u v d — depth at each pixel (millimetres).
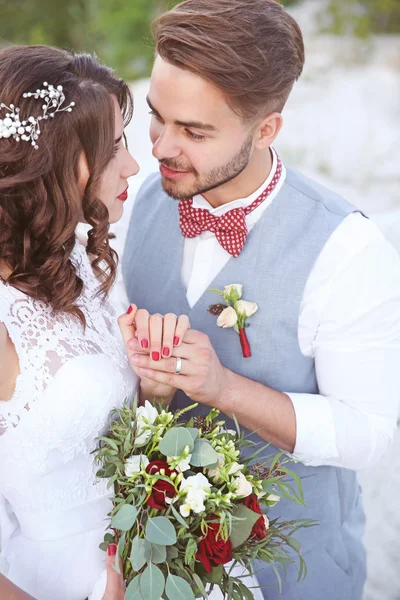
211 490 1399
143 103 5816
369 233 1709
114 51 7371
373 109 5996
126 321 1537
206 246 1811
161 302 1891
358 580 2000
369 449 1717
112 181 1588
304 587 1872
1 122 1441
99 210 1568
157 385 1681
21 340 1445
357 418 1710
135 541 1344
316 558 1877
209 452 1403
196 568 1409
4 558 1650
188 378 1542
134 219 1984
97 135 1490
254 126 1624
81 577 1573
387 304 1687
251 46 1516
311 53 7074
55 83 1454
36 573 1564
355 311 1684
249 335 1771
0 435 1465
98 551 1585
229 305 1764
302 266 1720
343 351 1710
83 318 1558
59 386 1467
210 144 1585
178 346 1520
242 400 1650
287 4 8039
